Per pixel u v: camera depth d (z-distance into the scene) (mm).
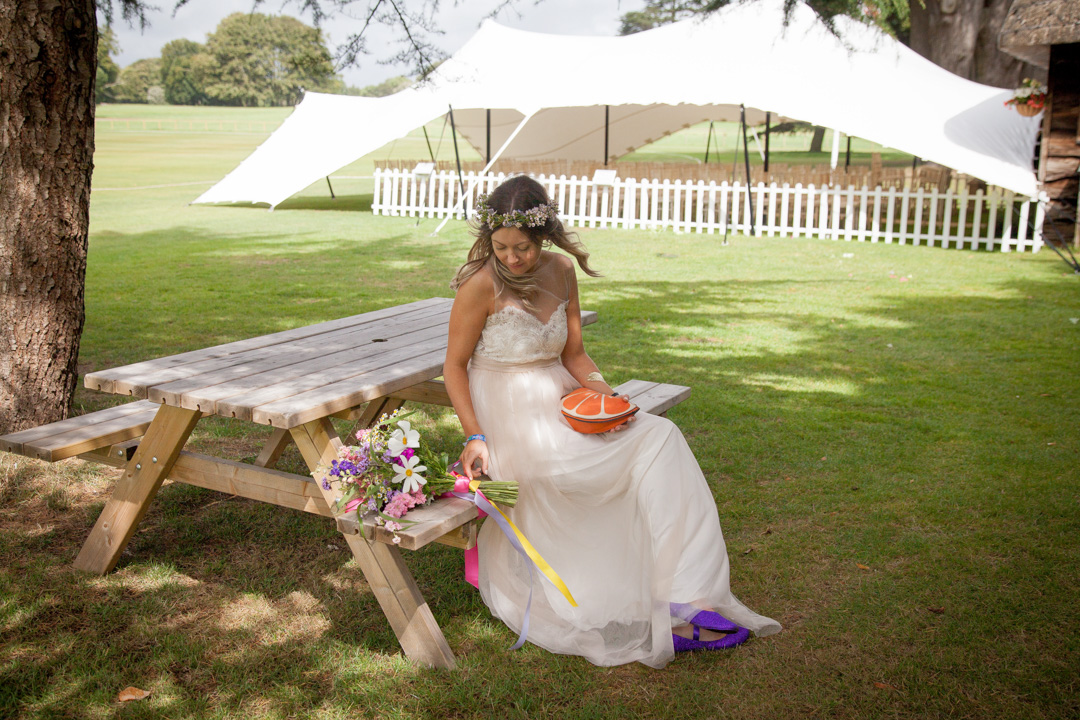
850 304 8445
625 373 5949
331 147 16578
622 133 23016
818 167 15289
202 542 3508
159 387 2863
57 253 4148
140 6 5020
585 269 2998
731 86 13055
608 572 2861
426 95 14977
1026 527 3615
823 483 4113
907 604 3035
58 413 4273
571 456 2838
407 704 2488
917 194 12836
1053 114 11945
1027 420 4996
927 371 6070
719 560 2742
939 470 4254
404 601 2658
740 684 2590
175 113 85938
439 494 2732
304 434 2857
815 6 7453
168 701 2488
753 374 5980
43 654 2715
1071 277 9883
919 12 22688
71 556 3363
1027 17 11602
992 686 2562
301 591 3141
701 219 14406
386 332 3947
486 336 2928
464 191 16000
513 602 2930
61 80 4008
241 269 10078
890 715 2443
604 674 2656
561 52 15289
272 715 2432
